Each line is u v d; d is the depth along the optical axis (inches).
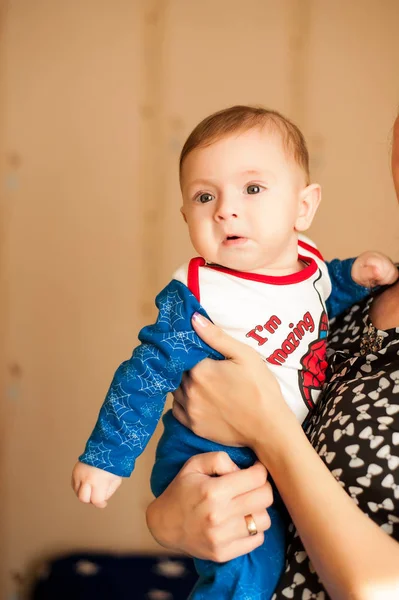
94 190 111.9
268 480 44.8
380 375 41.9
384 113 109.9
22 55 110.6
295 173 45.1
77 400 114.0
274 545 43.6
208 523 40.5
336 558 36.5
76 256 112.8
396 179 44.8
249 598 42.0
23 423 114.4
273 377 42.8
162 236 112.6
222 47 110.6
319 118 110.8
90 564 108.1
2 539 114.9
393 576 35.3
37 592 104.5
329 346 48.6
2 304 113.4
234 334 44.0
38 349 113.8
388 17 109.4
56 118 111.0
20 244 112.7
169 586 101.9
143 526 114.7
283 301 44.8
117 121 111.1
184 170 45.4
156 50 110.7
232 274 44.5
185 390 44.9
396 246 109.7
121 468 42.9
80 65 110.6
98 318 113.6
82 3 110.2
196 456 44.1
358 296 50.2
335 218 111.5
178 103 111.0
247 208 43.2
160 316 44.2
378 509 38.4
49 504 115.0
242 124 44.1
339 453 40.3
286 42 110.2
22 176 111.9
